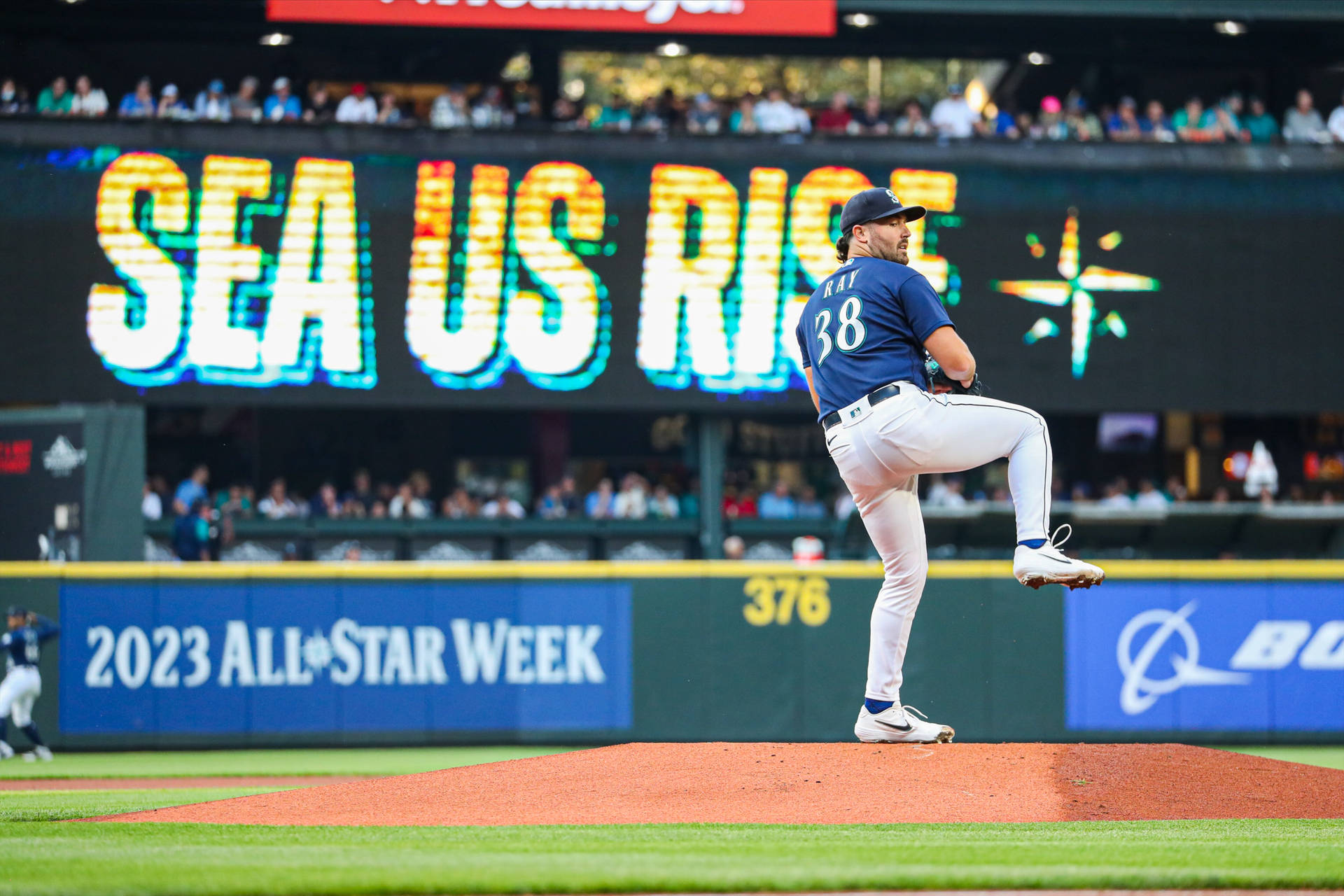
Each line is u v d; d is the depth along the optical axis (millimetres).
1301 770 19719
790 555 62000
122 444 53312
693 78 83812
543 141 57750
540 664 49938
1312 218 60312
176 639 48875
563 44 63812
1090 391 60062
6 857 14477
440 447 74375
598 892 12531
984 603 50219
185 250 56188
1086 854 14430
